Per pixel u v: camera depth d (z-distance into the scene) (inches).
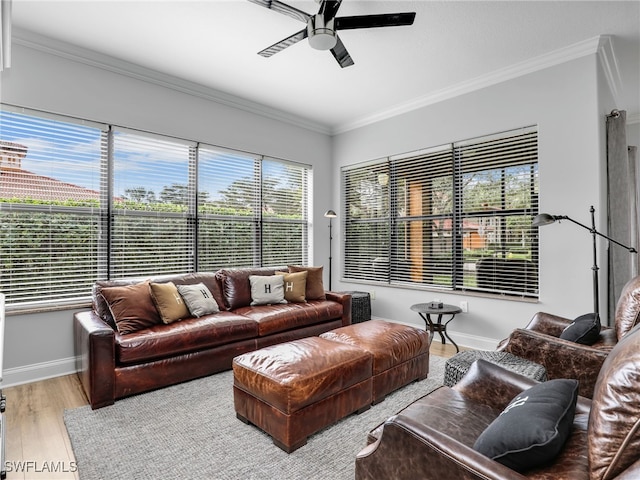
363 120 193.2
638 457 32.1
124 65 133.1
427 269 167.5
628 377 33.6
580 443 45.4
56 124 122.1
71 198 125.0
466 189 154.3
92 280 129.3
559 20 107.0
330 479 67.2
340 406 85.0
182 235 152.6
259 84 152.4
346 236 207.8
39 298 118.5
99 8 101.7
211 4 100.3
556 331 101.7
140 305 113.0
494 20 107.2
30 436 82.0
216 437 81.0
